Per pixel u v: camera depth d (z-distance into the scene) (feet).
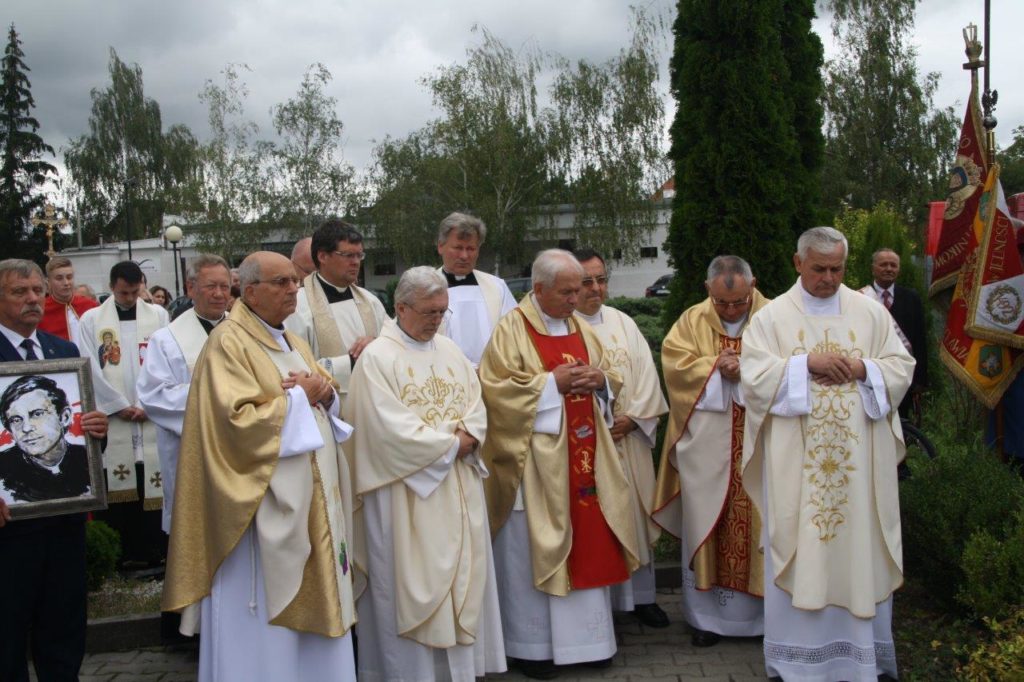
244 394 12.32
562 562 15.15
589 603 15.40
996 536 15.43
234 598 12.44
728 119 19.99
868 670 13.48
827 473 13.76
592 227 111.24
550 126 110.32
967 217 19.56
